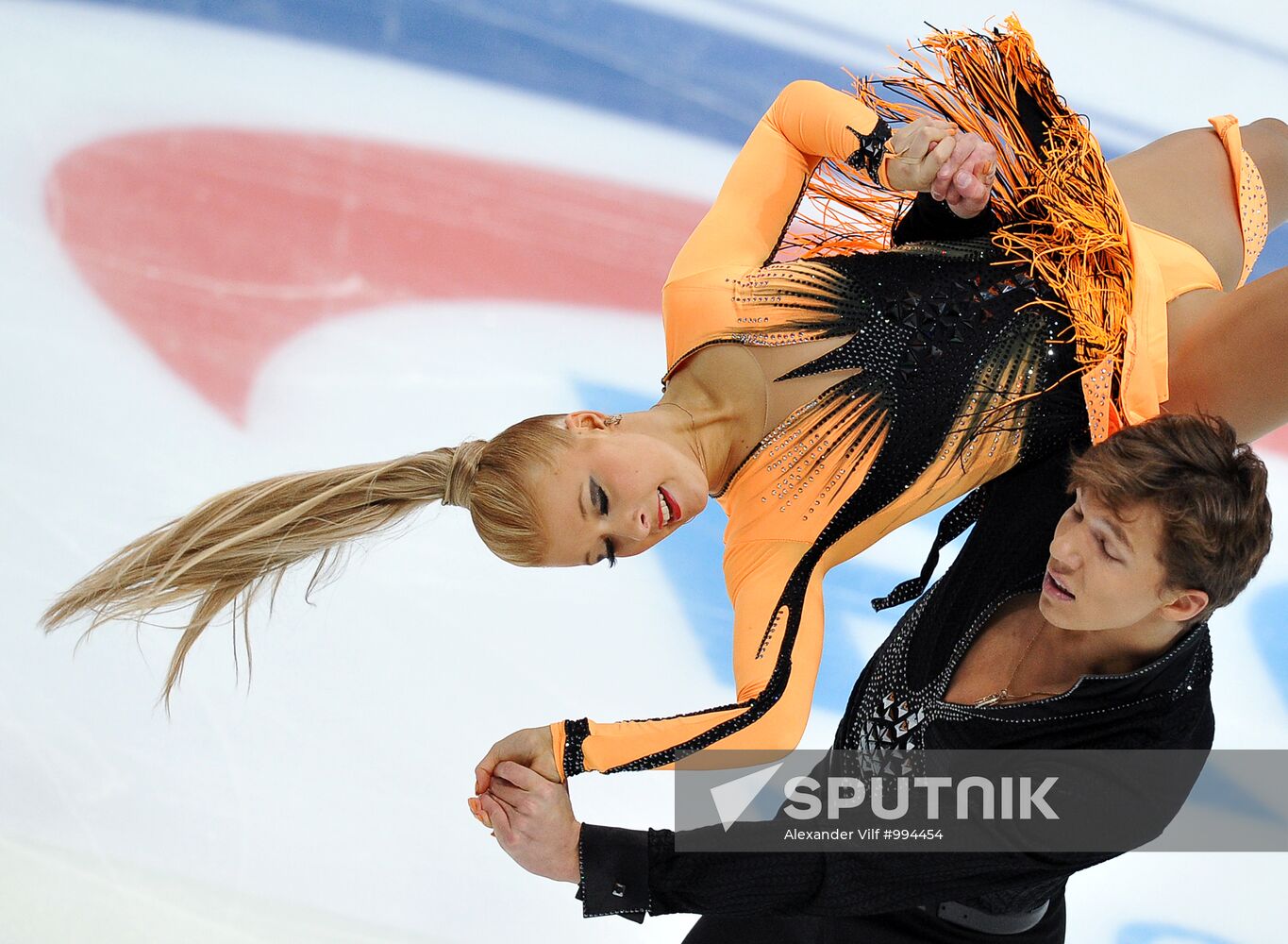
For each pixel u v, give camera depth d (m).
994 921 8.33
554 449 8.65
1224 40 17.19
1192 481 6.47
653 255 15.19
